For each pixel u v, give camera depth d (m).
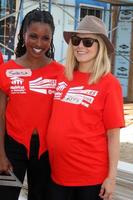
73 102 2.99
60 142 3.01
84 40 3.04
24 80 3.28
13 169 3.38
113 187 3.00
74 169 3.02
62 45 12.59
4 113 3.37
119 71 14.35
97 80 2.97
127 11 14.01
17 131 3.33
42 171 3.42
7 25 11.23
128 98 14.17
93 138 2.98
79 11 13.11
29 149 3.34
